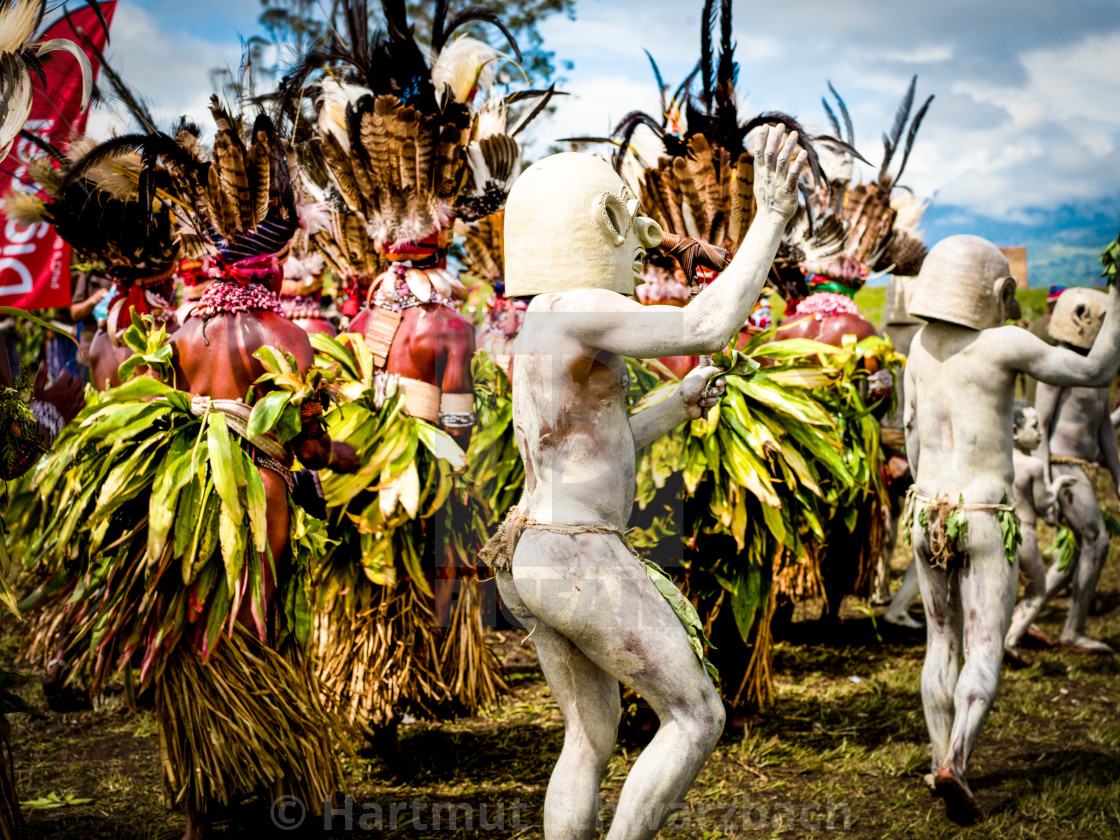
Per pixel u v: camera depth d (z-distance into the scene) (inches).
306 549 121.3
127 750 153.6
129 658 111.5
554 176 97.0
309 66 142.6
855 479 176.4
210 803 115.3
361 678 141.3
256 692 114.1
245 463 113.2
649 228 101.7
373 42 149.6
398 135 142.2
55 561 139.3
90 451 118.6
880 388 184.2
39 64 110.4
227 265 120.8
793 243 189.8
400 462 136.6
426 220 148.0
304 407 115.6
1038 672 191.5
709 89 149.3
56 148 135.7
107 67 125.9
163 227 151.9
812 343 158.2
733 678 157.6
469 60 158.6
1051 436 215.0
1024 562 194.5
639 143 173.8
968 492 134.1
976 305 133.5
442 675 146.6
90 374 166.9
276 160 123.0
